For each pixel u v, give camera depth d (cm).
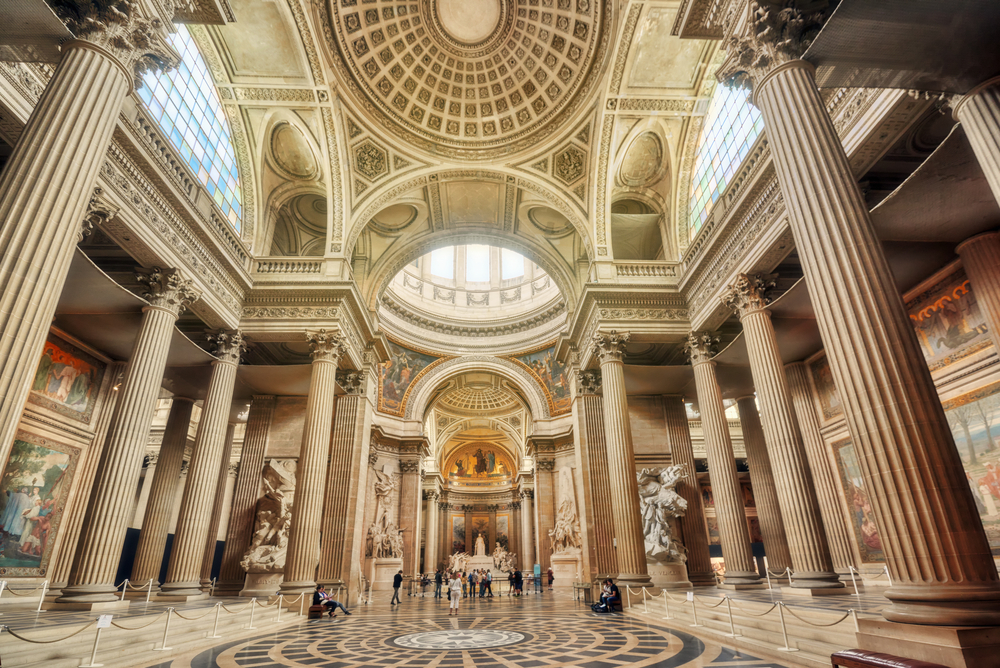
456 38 1808
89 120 712
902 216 1033
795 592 1127
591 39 1698
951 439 540
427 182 2089
